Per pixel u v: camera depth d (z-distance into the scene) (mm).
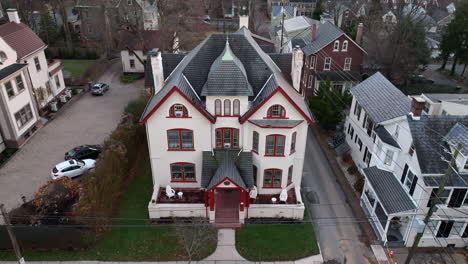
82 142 42094
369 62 67000
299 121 29266
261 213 30953
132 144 37344
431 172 26016
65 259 26984
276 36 76312
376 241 29516
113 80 63375
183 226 29797
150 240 28859
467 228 28031
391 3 98500
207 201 30266
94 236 27938
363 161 36844
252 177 30328
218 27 97438
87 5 77812
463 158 25656
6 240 26891
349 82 55094
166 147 30875
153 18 79250
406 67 61750
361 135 37312
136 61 64188
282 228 30453
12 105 39531
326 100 43656
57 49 72875
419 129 27719
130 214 31391
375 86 37406
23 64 41906
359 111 38094
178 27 73500
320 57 54406
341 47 54000
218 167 30250
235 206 31812
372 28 70812
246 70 31406
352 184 36500
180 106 28828
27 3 72375
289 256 27891
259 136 29703
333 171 38594
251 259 27578
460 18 66062
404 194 28344
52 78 51188
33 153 39781
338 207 33219
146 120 29141
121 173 32969
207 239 28875
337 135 44219
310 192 35125
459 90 63000
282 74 34812
